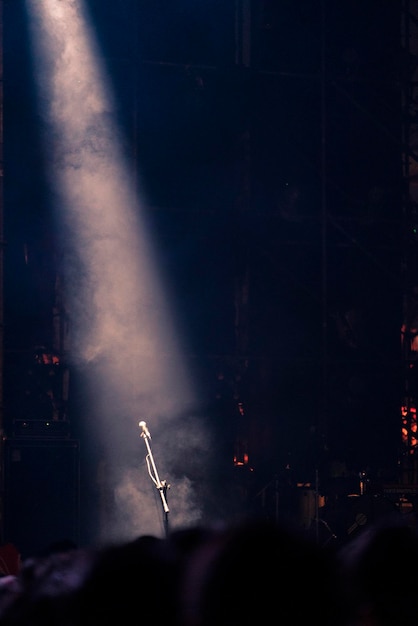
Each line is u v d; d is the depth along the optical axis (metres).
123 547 2.42
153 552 2.41
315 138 25.94
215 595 1.89
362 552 2.81
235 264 25.42
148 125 25.05
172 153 25.20
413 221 25.86
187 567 2.02
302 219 25.67
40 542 19.88
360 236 26.08
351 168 26.12
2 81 22.47
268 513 23.88
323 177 25.66
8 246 23.98
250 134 25.58
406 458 24.98
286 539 1.94
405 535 2.84
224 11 25.44
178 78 25.14
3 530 19.86
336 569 1.97
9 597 4.14
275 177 25.81
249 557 1.91
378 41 26.12
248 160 25.48
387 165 26.12
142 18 24.94
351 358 25.62
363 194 26.12
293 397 25.19
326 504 22.89
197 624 1.92
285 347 25.55
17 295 23.95
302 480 24.27
